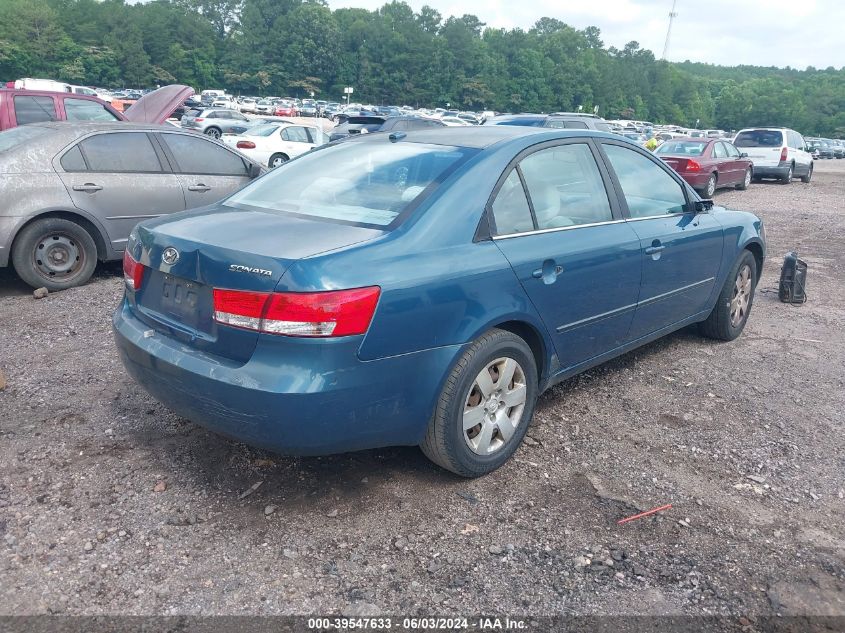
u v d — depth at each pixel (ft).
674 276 15.10
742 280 18.35
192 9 489.67
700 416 13.92
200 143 24.67
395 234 9.91
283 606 8.39
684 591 8.89
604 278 12.84
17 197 20.26
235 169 25.50
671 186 15.65
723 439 12.96
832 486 11.48
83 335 17.37
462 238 10.46
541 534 9.91
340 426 9.29
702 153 55.31
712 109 628.28
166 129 23.88
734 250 17.40
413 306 9.55
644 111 544.62
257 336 9.02
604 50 595.06
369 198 10.94
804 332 19.84
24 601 8.33
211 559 9.18
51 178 20.89
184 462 11.48
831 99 558.56
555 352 12.34
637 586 8.94
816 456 12.45
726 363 16.97
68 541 9.42
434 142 12.34
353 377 9.14
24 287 21.89
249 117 117.80
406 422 9.97
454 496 10.75
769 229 39.40
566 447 12.44
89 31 413.18
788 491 11.28
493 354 10.73
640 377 15.85
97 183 21.71
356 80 474.08
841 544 9.96
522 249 11.22
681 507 10.70
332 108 283.38
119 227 22.40
